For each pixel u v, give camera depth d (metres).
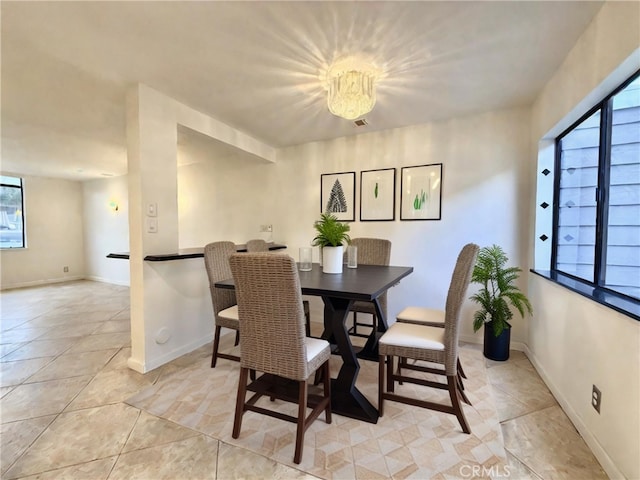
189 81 2.33
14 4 1.53
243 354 1.64
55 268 6.47
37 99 2.64
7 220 5.92
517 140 2.85
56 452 1.57
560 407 1.97
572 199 2.26
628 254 1.57
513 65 2.10
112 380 2.32
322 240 2.35
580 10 1.57
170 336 2.68
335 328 2.00
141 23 1.69
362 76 2.14
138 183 2.40
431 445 1.61
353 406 1.88
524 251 2.86
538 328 2.49
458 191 3.09
